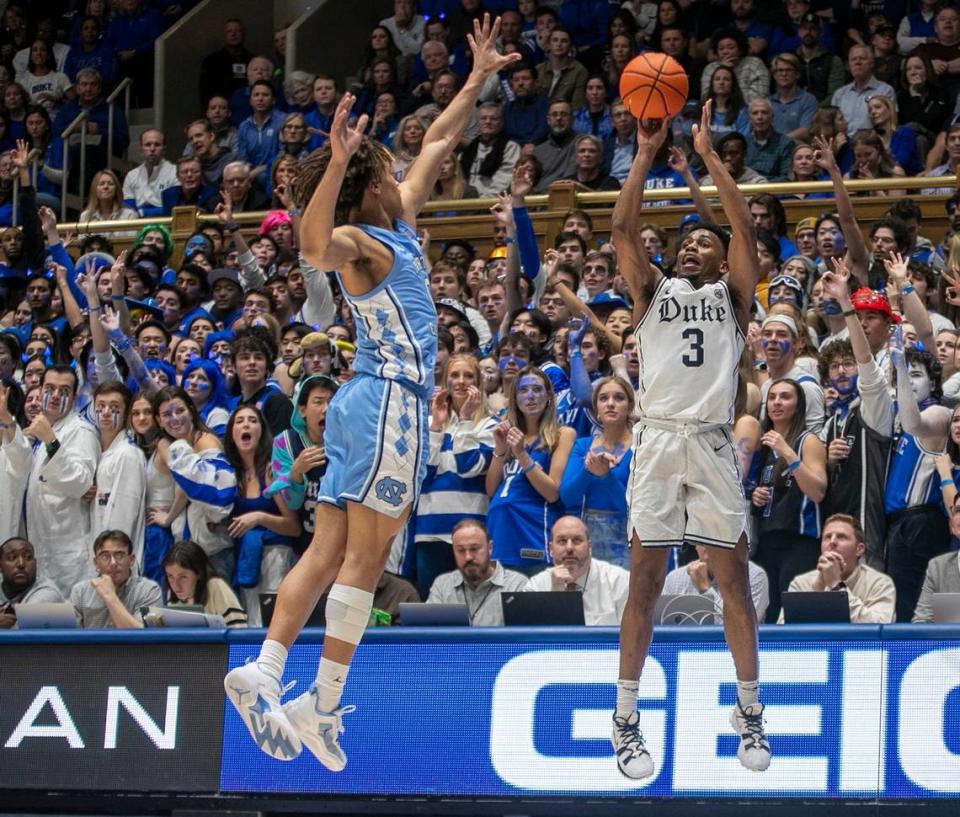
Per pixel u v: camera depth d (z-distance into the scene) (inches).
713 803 256.8
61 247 495.5
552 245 475.5
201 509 333.4
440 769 268.5
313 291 426.6
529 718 266.7
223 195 499.2
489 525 323.9
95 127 629.0
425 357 200.7
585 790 261.7
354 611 197.0
